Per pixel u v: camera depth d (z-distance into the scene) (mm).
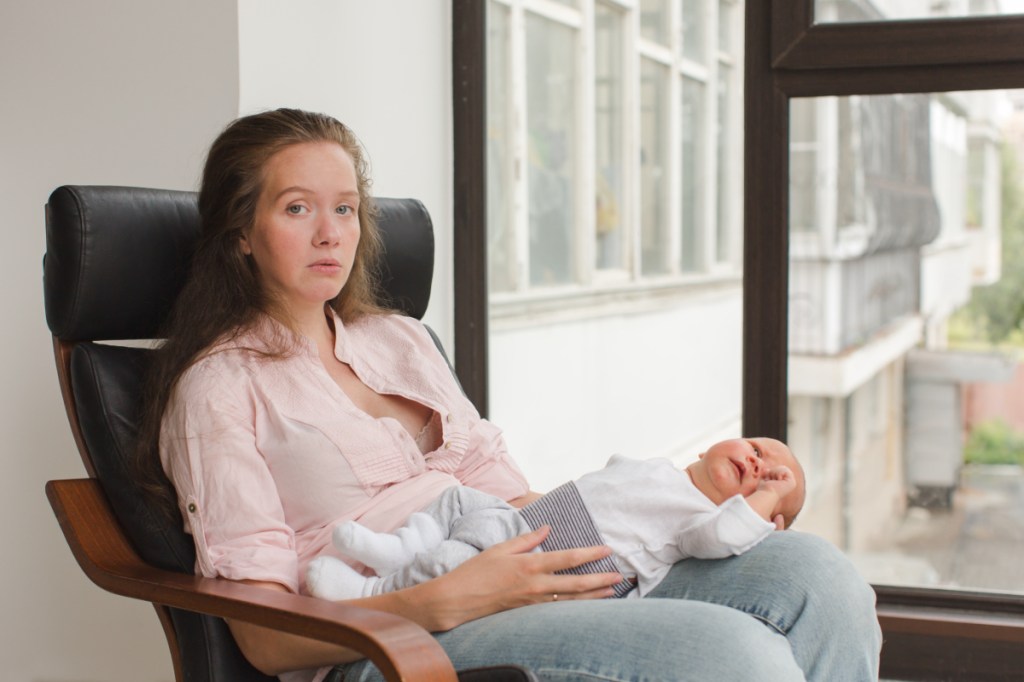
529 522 1445
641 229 2908
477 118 2555
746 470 1612
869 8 2268
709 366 3037
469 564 1311
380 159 2328
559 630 1224
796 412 2453
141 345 2016
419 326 1799
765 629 1267
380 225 1854
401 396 1658
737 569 1429
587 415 2859
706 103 2893
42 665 2180
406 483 1545
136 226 1482
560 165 2752
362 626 1119
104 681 2148
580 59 2750
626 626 1210
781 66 2312
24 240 2094
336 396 1529
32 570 2160
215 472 1367
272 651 1325
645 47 2828
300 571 1422
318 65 2137
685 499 1477
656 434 2998
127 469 1426
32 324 2104
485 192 2580
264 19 1997
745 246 2389
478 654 1235
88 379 1444
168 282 1530
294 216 1505
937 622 2314
